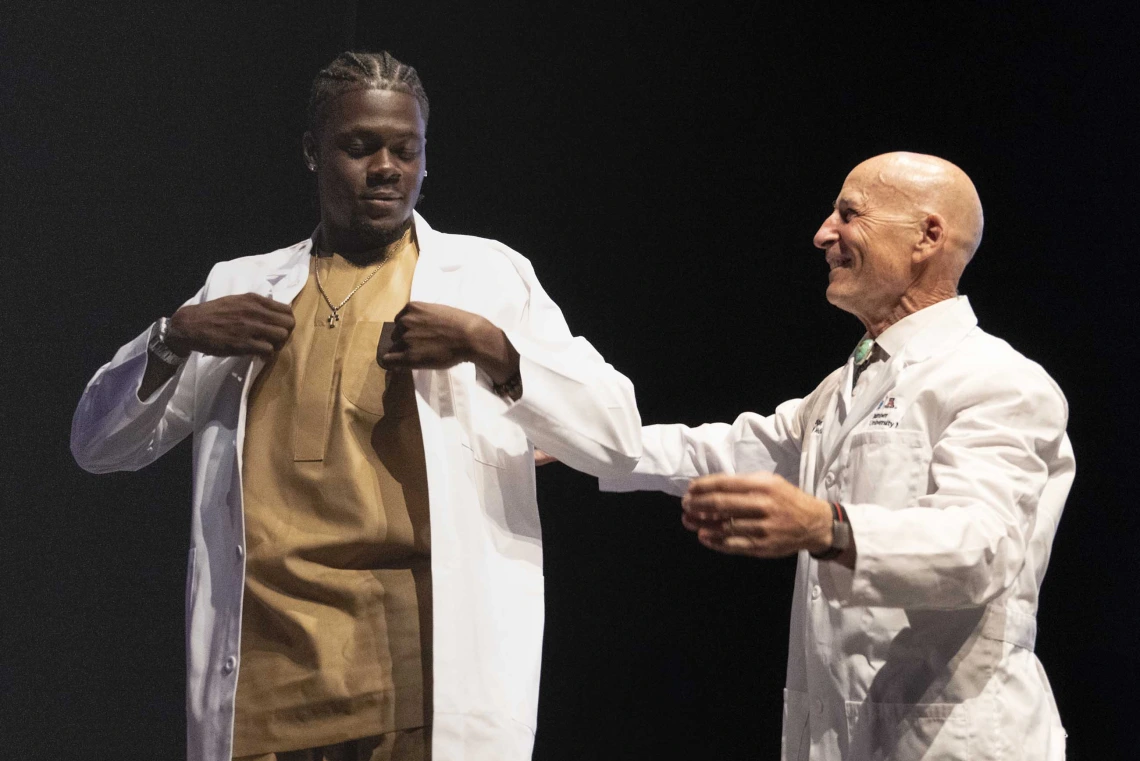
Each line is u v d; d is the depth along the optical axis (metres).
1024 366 2.94
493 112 5.60
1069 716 4.72
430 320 2.81
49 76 4.50
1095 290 4.82
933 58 5.16
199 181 4.69
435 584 2.83
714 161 5.49
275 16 4.89
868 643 2.88
